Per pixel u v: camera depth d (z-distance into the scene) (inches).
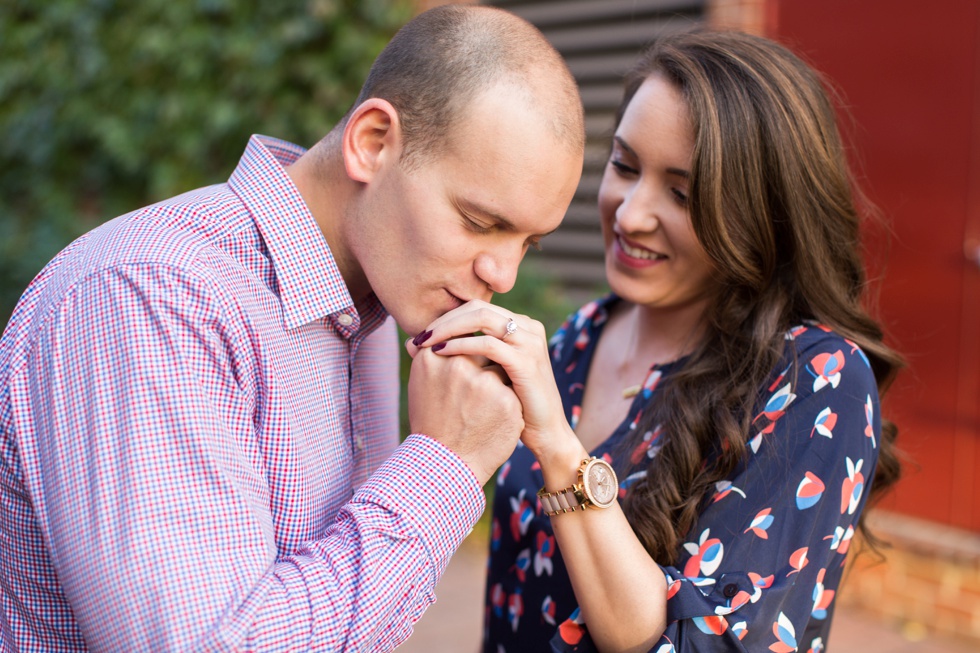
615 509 53.9
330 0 189.2
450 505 47.9
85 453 43.2
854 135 145.9
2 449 46.6
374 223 51.8
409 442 49.7
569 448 52.6
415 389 50.7
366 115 50.8
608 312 74.5
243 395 47.0
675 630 51.8
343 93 193.9
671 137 61.5
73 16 220.2
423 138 49.4
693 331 66.2
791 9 150.5
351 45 190.2
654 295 65.2
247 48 197.2
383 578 45.0
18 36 230.5
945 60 136.9
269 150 56.8
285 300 51.3
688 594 52.0
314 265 52.2
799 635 53.7
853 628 140.9
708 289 66.1
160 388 43.3
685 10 169.2
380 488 47.4
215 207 51.3
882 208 144.6
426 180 49.5
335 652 43.5
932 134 139.0
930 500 143.5
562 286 193.9
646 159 62.9
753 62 61.6
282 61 196.7
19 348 46.5
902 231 143.1
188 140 207.3
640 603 52.9
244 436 47.0
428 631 139.7
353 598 44.3
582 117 51.4
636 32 176.7
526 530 66.3
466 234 49.9
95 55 218.4
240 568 42.9
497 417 49.5
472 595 152.6
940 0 136.4
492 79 48.3
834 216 63.3
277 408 48.9
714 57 62.0
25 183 239.8
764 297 62.5
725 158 60.0
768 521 54.5
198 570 41.8
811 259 61.9
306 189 54.7
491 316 50.1
